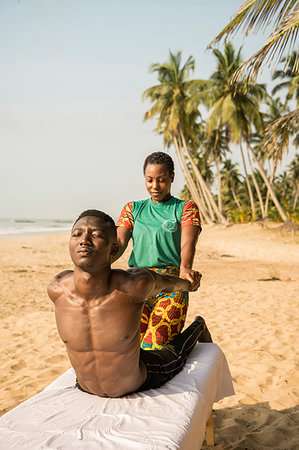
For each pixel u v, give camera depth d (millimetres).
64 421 1648
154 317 2336
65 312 1761
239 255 20047
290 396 3410
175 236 2467
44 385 3807
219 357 2436
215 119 30141
